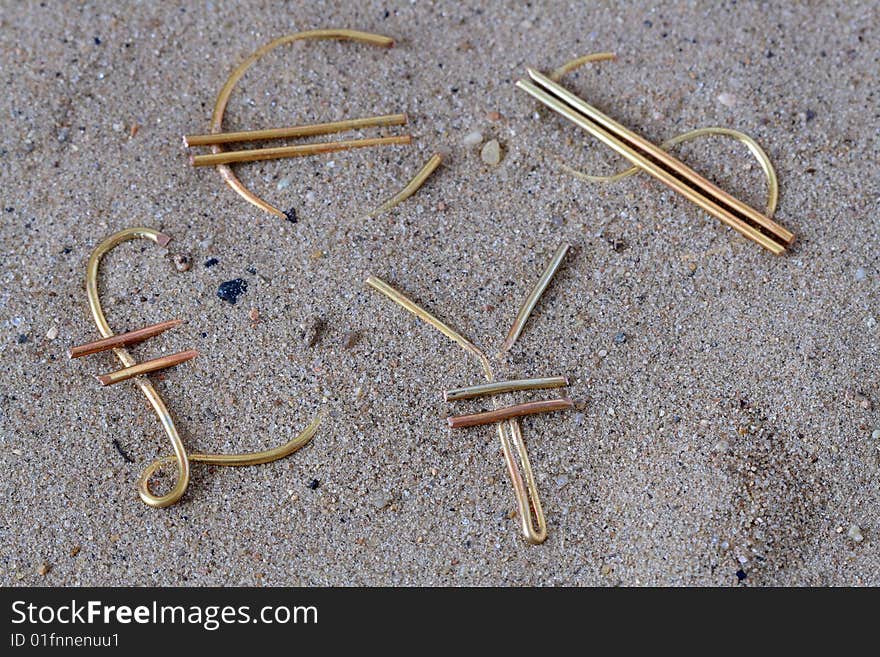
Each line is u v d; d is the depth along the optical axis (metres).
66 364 0.29
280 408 0.29
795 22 0.31
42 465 0.28
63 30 0.31
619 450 0.28
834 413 0.29
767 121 0.30
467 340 0.29
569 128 0.30
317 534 0.28
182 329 0.29
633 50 0.31
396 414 0.29
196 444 0.28
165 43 0.31
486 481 0.28
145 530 0.28
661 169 0.30
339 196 0.30
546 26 0.31
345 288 0.29
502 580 0.28
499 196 0.30
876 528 0.28
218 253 0.30
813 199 0.30
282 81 0.31
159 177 0.30
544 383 0.29
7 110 0.31
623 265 0.30
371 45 0.31
